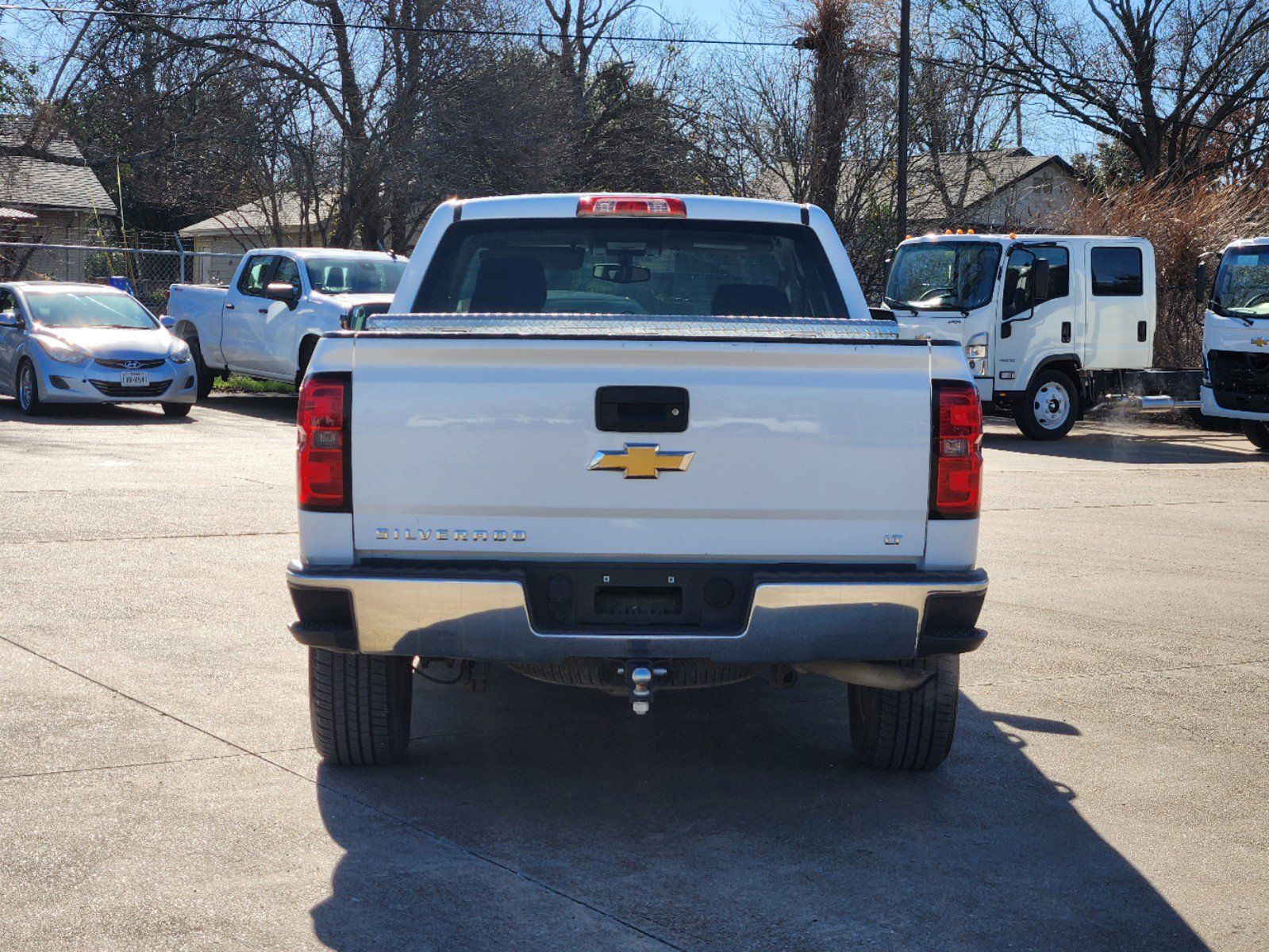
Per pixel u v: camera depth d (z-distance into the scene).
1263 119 38.09
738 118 29.81
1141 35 37.25
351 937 3.54
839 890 3.93
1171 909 3.87
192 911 3.68
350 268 18.83
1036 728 5.61
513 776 4.90
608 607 4.23
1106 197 25.58
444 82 30.72
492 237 5.82
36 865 3.95
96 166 31.64
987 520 11.23
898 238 26.03
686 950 3.52
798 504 4.20
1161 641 7.13
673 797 4.71
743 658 4.19
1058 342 18.16
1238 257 18.23
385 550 4.20
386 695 4.73
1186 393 18.98
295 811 4.46
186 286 21.39
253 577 7.90
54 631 6.59
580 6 37.75
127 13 27.83
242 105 29.44
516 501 4.17
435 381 4.15
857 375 4.20
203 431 16.08
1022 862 4.19
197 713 5.44
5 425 16.02
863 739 5.06
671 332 4.87
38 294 18.06
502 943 3.54
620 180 35.31
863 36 29.11
